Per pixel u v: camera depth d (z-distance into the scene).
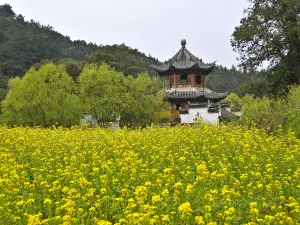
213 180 10.21
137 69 82.94
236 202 8.44
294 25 30.50
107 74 38.84
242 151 13.56
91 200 8.95
